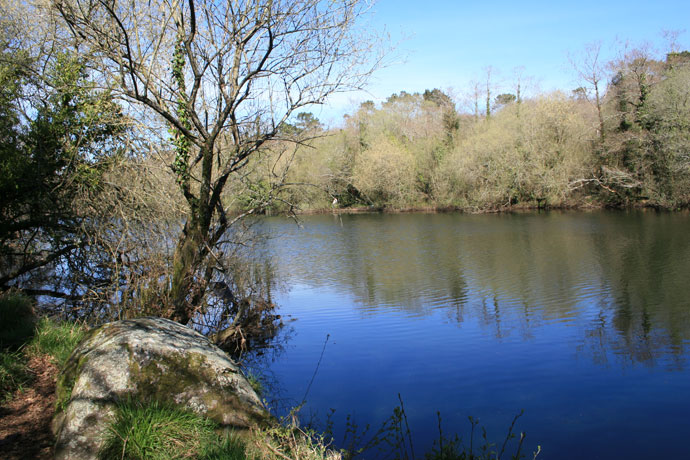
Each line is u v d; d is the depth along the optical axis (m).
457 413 7.19
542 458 6.00
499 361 9.26
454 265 19.23
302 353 9.90
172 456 3.87
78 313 9.84
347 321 12.24
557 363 9.11
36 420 4.52
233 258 11.59
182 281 8.88
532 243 23.69
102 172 9.89
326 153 40.72
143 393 4.30
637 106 37.59
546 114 41.00
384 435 6.44
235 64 8.43
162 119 9.27
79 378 4.29
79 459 3.78
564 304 13.09
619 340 10.23
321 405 7.41
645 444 6.31
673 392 7.79
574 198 40.84
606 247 21.31
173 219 9.93
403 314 12.73
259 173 10.45
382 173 47.75
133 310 8.62
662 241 22.00
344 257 22.09
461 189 44.97
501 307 13.09
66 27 9.17
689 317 11.53
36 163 9.69
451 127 51.75
